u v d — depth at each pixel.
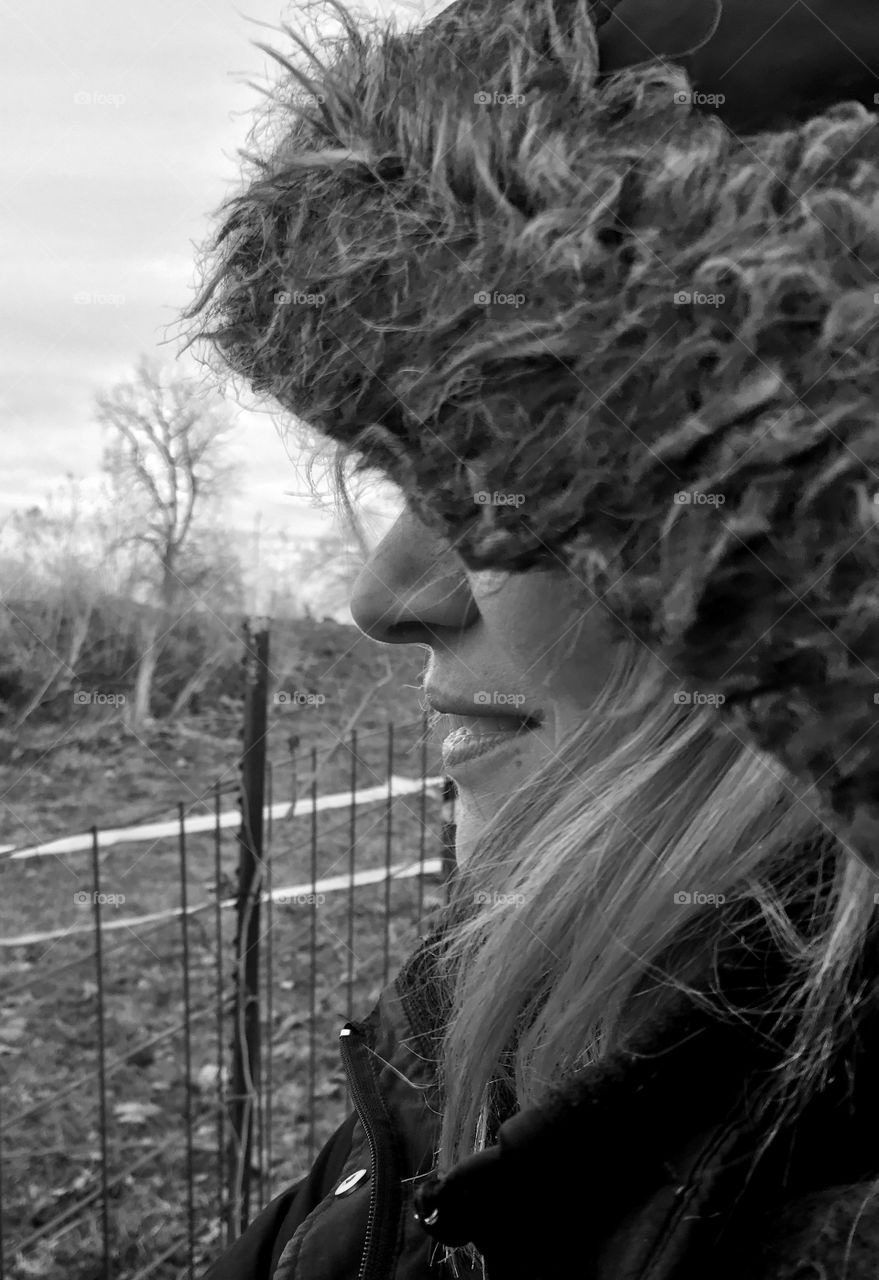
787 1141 0.40
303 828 4.05
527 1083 0.53
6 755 6.04
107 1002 3.72
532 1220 0.43
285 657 4.59
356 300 0.47
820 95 0.43
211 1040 3.55
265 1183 2.68
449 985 0.67
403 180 0.48
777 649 0.36
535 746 0.50
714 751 0.45
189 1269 2.35
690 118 0.42
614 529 0.39
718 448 0.37
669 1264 0.39
